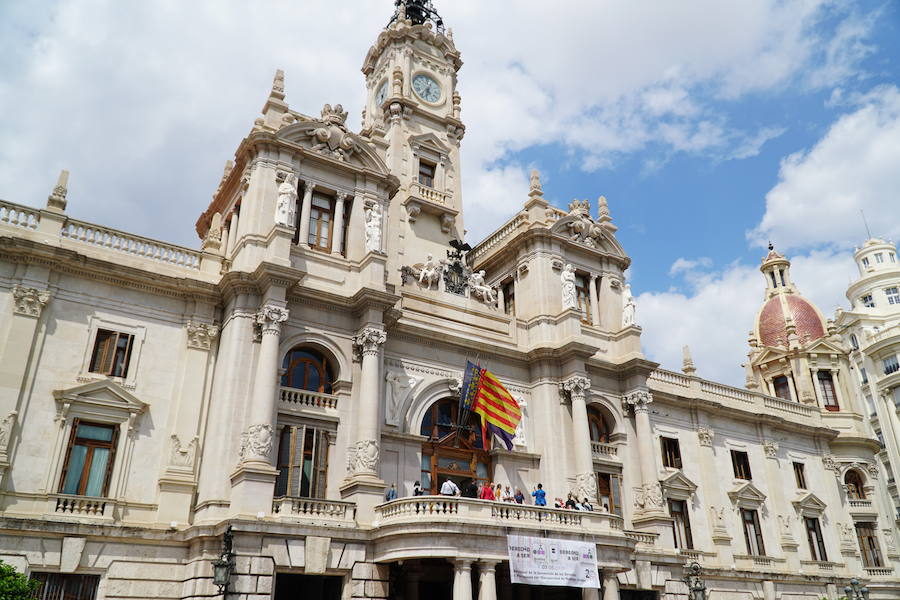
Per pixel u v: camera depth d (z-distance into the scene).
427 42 55.06
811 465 57.03
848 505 57.81
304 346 34.78
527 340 43.66
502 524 31.05
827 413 61.16
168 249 35.59
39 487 28.97
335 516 30.97
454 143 52.22
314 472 32.75
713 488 49.09
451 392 38.94
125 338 32.91
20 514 28.11
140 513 30.47
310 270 36.22
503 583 35.41
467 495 35.56
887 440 79.81
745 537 49.56
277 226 34.91
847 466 59.28
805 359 64.44
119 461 30.75
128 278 33.38
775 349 66.31
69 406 30.38
